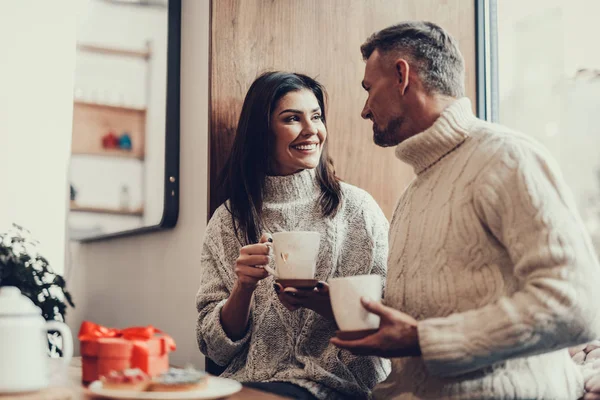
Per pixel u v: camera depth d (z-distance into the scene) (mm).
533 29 2551
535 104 2561
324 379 1646
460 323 1206
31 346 1122
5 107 2807
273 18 2045
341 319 1264
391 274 1464
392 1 2172
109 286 2596
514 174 1266
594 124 2596
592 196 2574
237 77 1997
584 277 1181
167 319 2207
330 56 2096
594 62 2602
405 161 1485
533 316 1162
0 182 2775
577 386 1373
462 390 1298
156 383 1118
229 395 1147
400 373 1451
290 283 1400
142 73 2342
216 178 1949
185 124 2172
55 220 2850
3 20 2834
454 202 1342
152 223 2230
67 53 2896
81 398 1116
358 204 1835
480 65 2240
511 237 1242
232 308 1661
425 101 1441
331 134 2070
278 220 1803
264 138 1808
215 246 1822
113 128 2484
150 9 2314
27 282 1865
